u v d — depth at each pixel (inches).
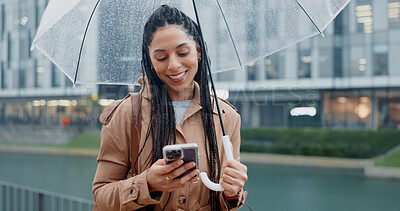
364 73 562.9
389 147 582.9
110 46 51.4
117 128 47.1
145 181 40.9
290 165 601.0
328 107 501.7
